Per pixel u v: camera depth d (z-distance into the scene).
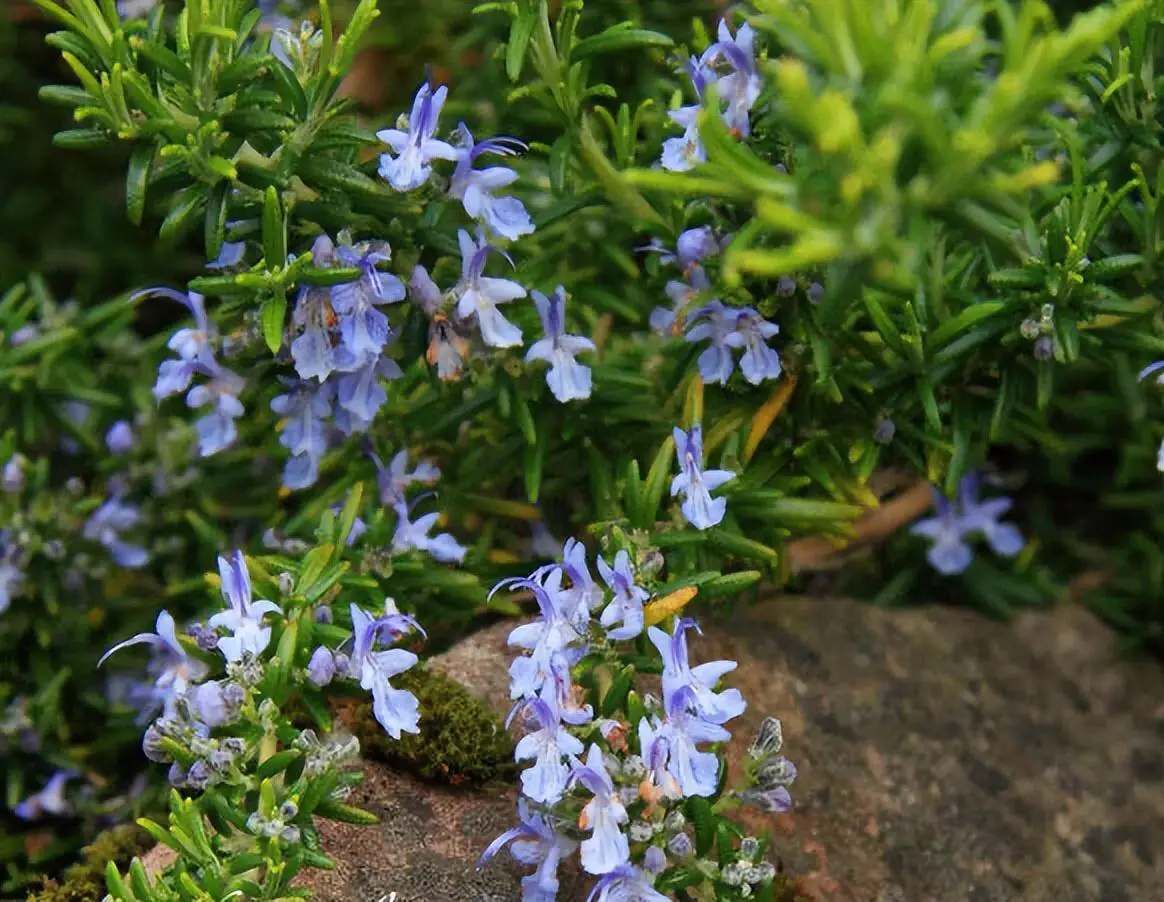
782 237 0.34
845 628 0.41
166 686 0.34
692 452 0.35
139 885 0.31
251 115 0.33
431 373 0.37
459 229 0.35
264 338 0.35
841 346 0.37
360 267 0.34
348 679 0.34
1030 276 0.34
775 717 0.39
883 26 0.28
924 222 0.29
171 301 0.51
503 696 0.37
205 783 0.31
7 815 0.41
